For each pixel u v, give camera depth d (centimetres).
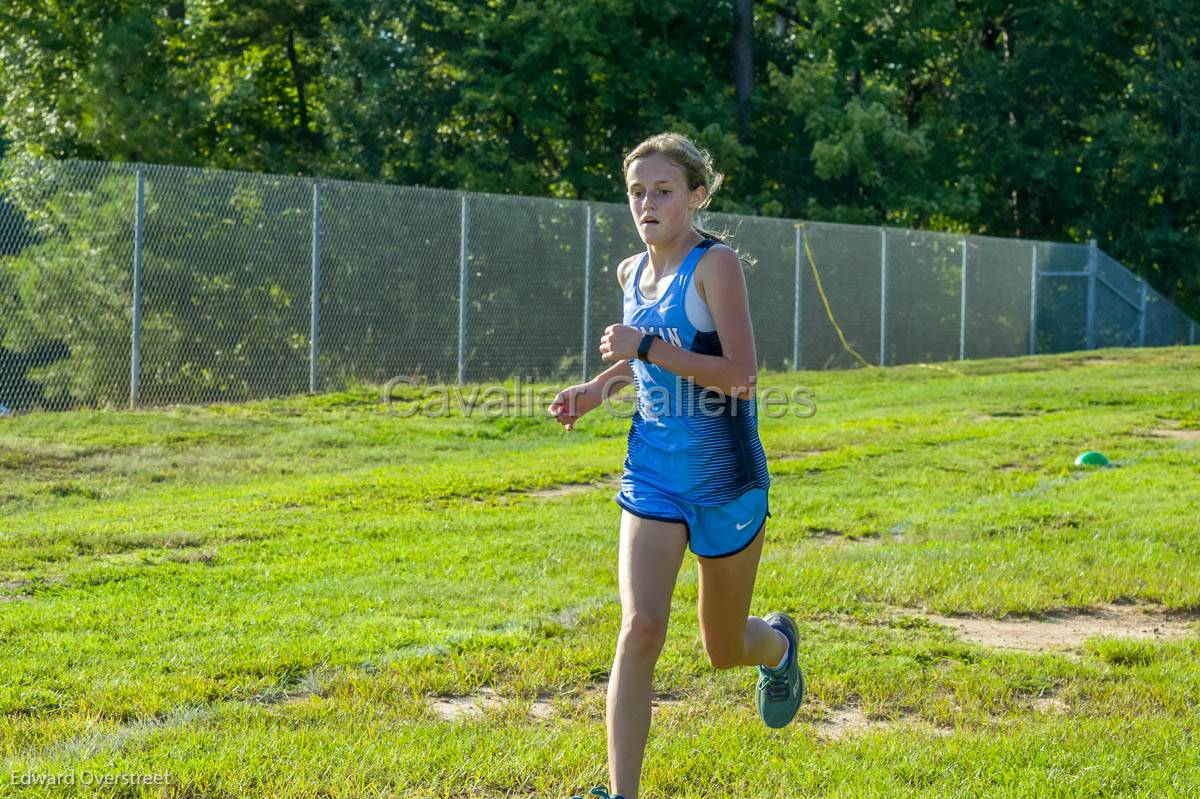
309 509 1008
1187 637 625
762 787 409
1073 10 3509
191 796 390
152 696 484
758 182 3225
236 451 1325
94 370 1523
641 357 374
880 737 459
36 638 571
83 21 2500
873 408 1786
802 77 3014
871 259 2461
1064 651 599
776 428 1541
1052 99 3588
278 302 1669
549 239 1950
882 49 3291
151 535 853
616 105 2973
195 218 1593
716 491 382
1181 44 3531
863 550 814
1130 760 439
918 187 3131
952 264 2645
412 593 685
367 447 1405
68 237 1498
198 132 2570
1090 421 1578
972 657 575
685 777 417
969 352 2705
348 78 2750
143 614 627
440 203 1822
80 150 2464
